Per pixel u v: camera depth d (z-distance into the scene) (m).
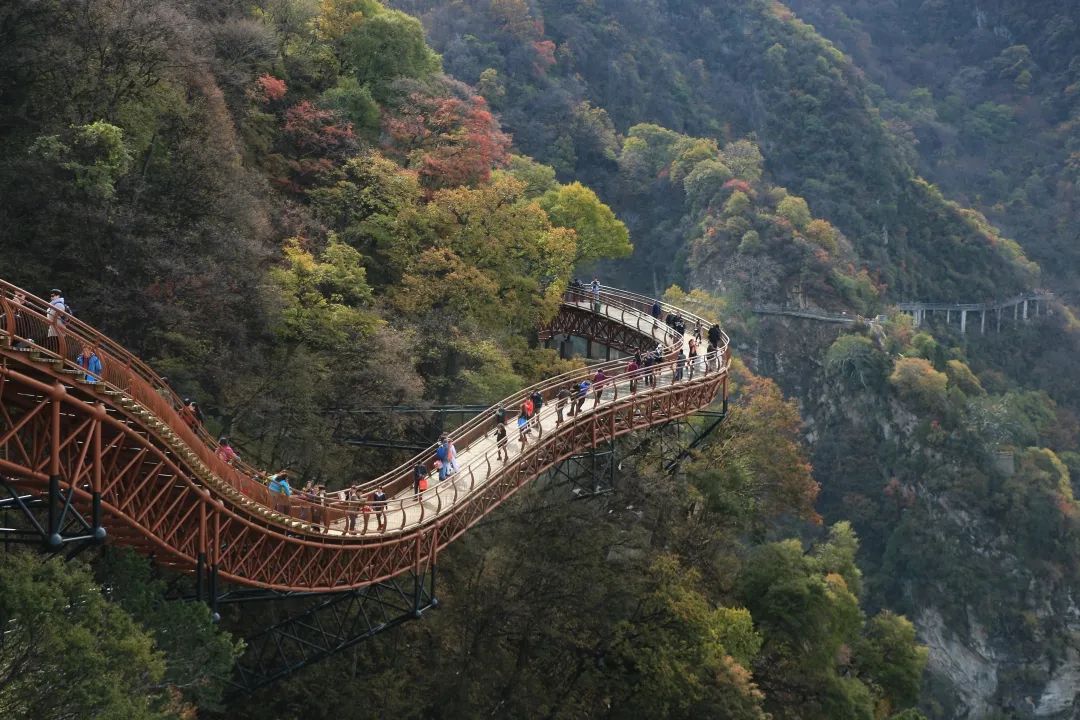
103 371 32.81
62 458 33.19
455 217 77.62
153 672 31.14
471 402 67.62
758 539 83.75
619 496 67.50
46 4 55.50
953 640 170.38
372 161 78.31
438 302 73.06
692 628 59.62
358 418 61.34
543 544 58.69
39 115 54.78
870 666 81.44
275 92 78.12
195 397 51.62
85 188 50.66
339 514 45.44
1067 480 192.25
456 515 50.84
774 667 69.81
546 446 58.50
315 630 46.66
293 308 59.19
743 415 85.94
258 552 40.66
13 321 29.73
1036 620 171.38
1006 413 194.12
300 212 70.75
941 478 181.88
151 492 35.66
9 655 28.92
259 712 47.19
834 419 194.50
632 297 98.88
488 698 55.38
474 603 55.88
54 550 30.86
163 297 51.44
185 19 63.44
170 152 60.12
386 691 50.16
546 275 83.88
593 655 58.72
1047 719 169.00
